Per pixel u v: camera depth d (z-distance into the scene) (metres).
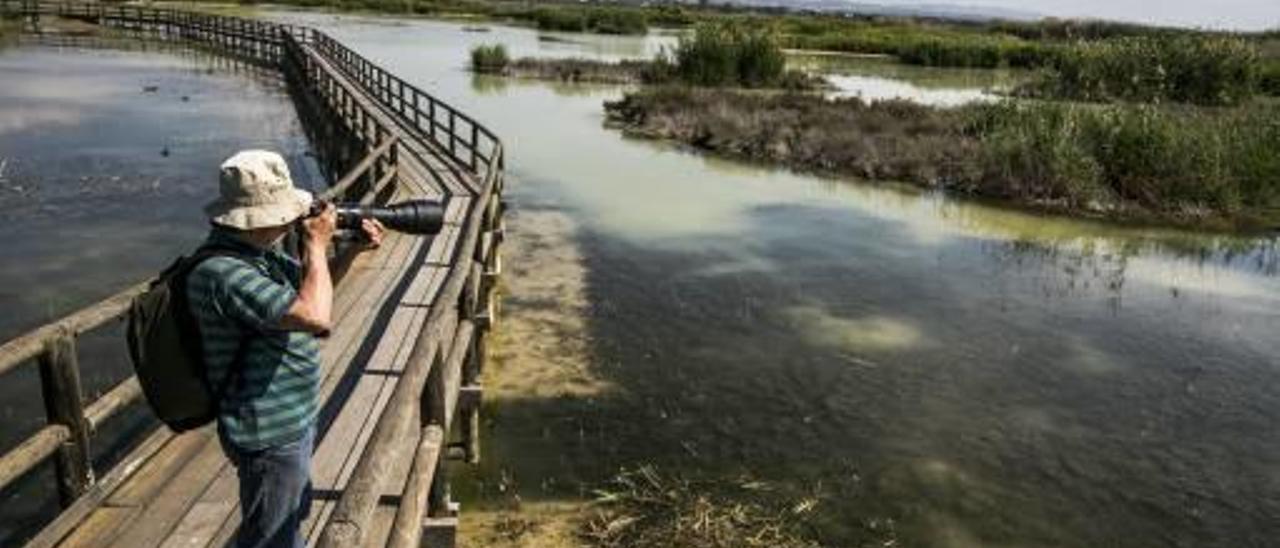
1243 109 28.86
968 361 11.01
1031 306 13.19
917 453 8.66
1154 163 19.89
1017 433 9.20
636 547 6.79
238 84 36.53
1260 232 18.23
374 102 25.11
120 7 59.50
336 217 3.38
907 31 76.31
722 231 16.61
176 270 3.09
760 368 10.49
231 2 79.69
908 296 13.38
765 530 7.13
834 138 24.05
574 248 14.98
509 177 20.09
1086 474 8.45
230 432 3.22
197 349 3.08
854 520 7.44
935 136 24.47
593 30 73.00
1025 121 22.59
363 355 7.91
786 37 63.53
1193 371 11.02
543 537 6.89
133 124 26.22
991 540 7.30
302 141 26.06
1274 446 9.22
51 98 29.80
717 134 25.44
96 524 5.02
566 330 11.31
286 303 3.02
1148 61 35.34
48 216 15.82
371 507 3.33
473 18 84.44
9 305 11.27
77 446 5.01
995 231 17.58
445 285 6.52
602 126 28.16
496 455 8.16
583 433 8.67
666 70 40.03
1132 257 16.19
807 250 15.64
